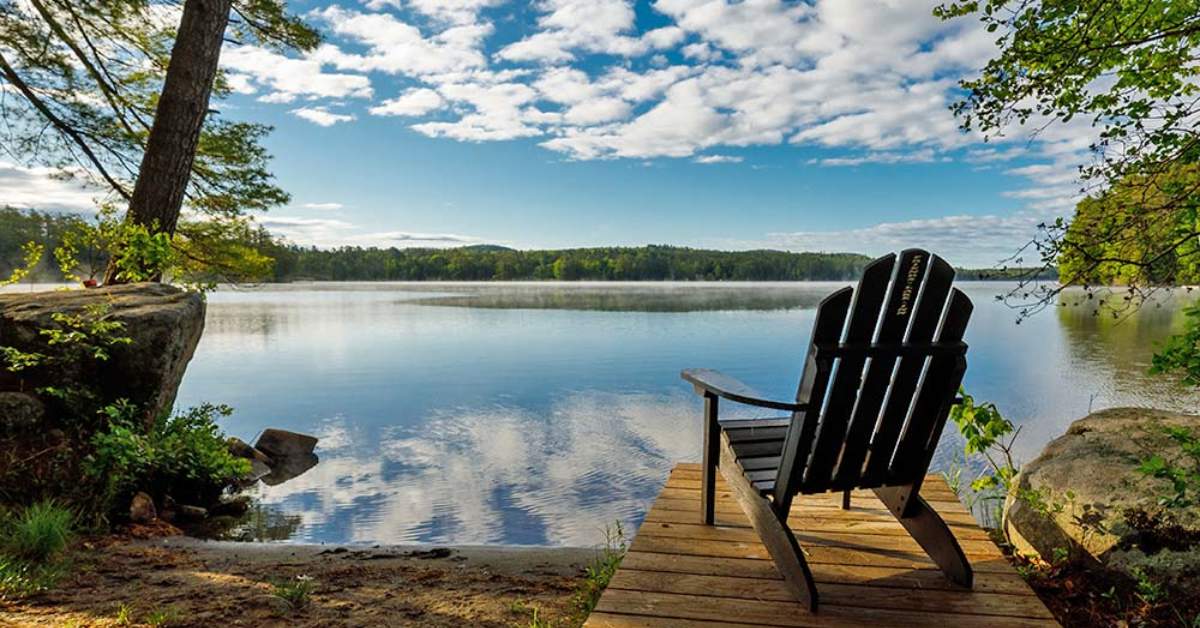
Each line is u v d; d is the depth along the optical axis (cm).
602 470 735
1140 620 233
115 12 846
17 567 330
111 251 684
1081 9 330
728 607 217
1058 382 1188
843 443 232
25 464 460
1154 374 242
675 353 1833
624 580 238
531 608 311
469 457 796
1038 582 271
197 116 741
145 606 293
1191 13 331
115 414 500
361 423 1000
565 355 1819
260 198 948
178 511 555
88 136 874
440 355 1847
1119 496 275
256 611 293
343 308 4438
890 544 271
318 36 923
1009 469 380
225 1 750
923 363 229
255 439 896
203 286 689
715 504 323
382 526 557
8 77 812
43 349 520
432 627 282
